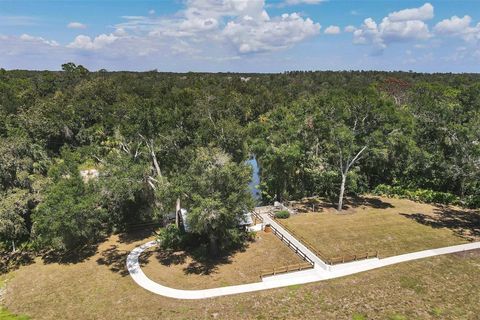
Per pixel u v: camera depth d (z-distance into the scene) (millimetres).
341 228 37688
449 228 37531
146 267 30953
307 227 38062
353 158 44844
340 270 29453
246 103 88875
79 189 32812
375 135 40812
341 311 24516
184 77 170375
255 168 61875
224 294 26406
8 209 31469
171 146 38531
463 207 44000
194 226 29656
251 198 31266
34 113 66562
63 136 67875
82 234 32188
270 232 37125
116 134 39594
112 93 92812
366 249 32938
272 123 53438
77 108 75312
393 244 33875
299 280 28094
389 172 51312
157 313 24562
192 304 25375
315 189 49906
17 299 27266
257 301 25547
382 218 40469
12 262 33469
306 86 138000
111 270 30719
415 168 46719
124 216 39719
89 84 93438
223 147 43250
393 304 25234
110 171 34031
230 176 30266
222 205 29562
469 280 27953
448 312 24391
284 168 45250
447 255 31672
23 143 37281
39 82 110250
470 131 36062
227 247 33844
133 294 26906
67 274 30469
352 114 43188
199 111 65812
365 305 25141
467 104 51844
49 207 30984
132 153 39062
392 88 91500
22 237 37156
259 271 29453
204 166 31047
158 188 33375
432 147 42344
